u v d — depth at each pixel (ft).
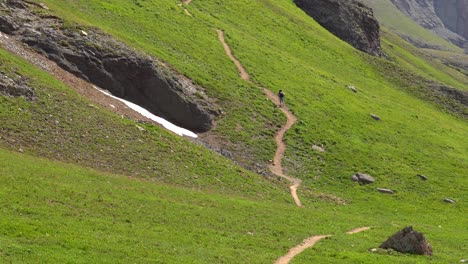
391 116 302.45
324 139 241.55
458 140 296.51
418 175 225.35
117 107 195.52
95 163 150.61
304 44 382.42
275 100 262.88
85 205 115.24
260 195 174.09
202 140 211.41
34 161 133.90
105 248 93.25
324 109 274.77
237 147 214.28
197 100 228.63
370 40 508.12
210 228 122.11
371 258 113.39
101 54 212.23
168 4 324.39
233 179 178.70
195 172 171.73
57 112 162.71
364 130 266.77
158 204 130.11
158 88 217.15
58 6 247.29
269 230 130.41
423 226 168.86
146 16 289.94
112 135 167.53
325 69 354.95
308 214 157.99
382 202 197.88
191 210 132.57
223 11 368.07
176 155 176.24
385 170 226.99
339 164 224.94
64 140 153.28
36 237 91.20
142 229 109.81
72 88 187.83
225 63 279.69
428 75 651.66
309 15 476.95
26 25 206.49
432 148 268.41
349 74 368.27
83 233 98.53
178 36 284.00
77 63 204.85
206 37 302.04
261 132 230.48
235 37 320.29
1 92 155.33
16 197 107.45
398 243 124.47
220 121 227.20
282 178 201.36
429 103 380.78
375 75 393.09
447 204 201.67
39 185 117.91
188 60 261.65
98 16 260.83
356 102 304.30
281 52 340.18
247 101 248.52
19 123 149.18
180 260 95.25
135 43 244.83
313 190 199.41
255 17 385.29
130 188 137.80
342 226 149.18
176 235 110.83
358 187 209.46
